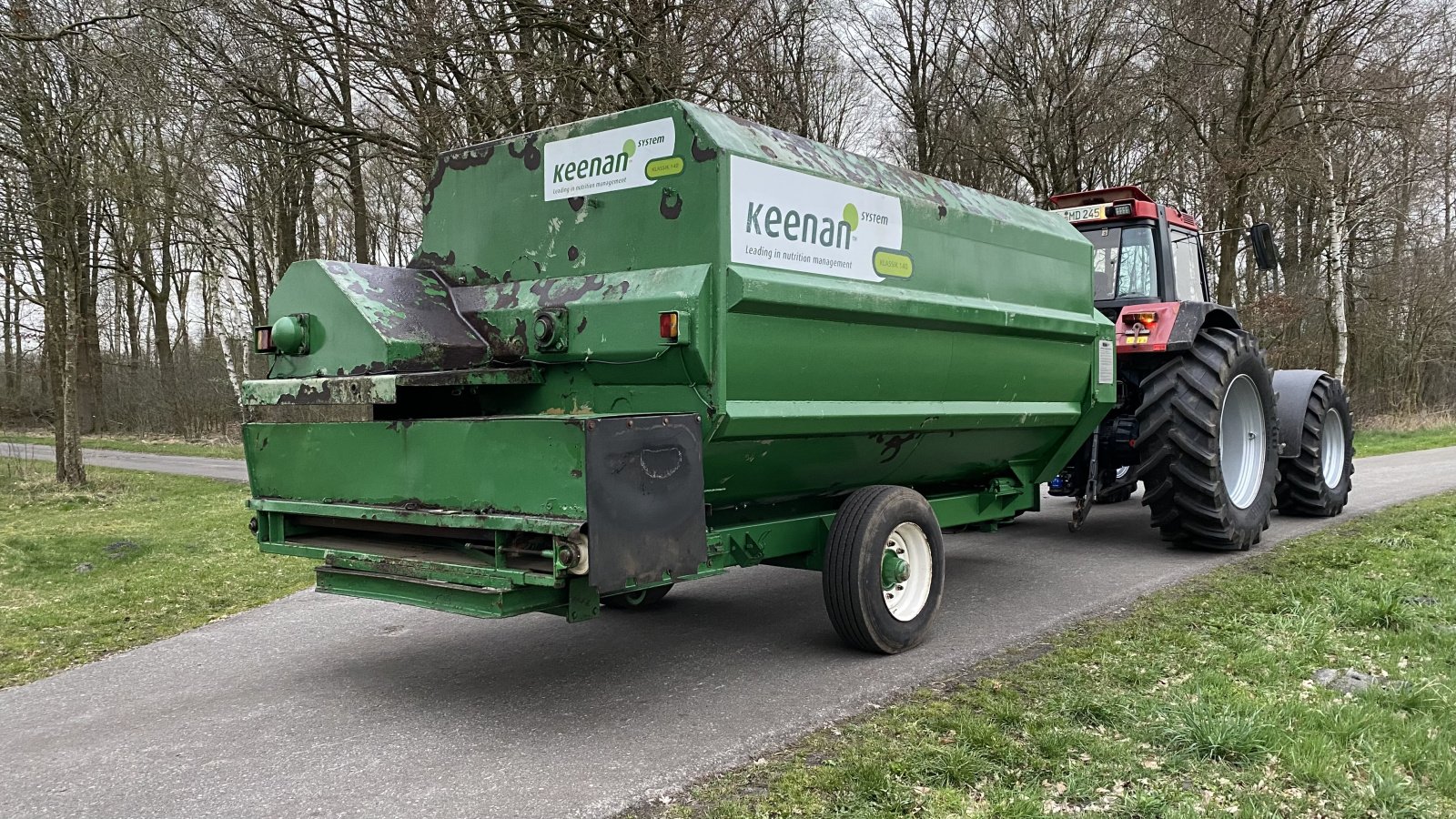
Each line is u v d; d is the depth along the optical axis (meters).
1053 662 4.45
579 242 4.37
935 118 23.58
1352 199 20.27
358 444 4.14
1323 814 2.91
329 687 4.54
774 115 15.15
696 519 3.83
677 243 4.01
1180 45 18.75
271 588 7.09
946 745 3.51
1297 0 17.31
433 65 12.53
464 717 4.04
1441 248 23.95
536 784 3.29
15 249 14.95
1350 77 17.81
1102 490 7.48
